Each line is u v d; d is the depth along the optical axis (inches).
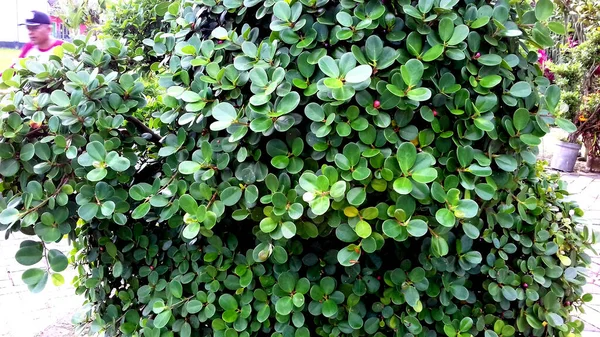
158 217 32.6
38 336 58.6
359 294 28.5
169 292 30.9
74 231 31.9
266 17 31.9
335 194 23.9
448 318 29.7
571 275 32.8
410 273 28.2
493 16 28.3
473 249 32.6
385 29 28.2
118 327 34.2
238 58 29.3
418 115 28.8
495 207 31.9
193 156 29.8
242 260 30.5
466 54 27.5
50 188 28.2
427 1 26.6
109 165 27.6
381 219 26.1
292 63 29.1
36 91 33.1
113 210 27.5
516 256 33.1
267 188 28.4
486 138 29.0
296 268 29.4
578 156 182.5
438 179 27.2
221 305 29.4
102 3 102.4
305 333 27.9
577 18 159.8
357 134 27.3
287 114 27.1
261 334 31.2
